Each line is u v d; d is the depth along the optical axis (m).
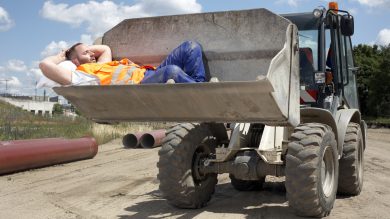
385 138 21.67
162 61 6.00
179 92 4.82
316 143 5.26
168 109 5.13
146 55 6.04
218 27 5.80
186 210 6.12
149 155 13.55
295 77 5.08
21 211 6.20
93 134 18.41
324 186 5.69
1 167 9.30
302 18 6.88
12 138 14.76
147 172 9.98
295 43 5.02
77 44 5.65
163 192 5.98
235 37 5.71
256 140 6.11
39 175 9.57
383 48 45.78
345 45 7.61
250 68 5.72
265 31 5.54
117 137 19.77
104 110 5.42
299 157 5.22
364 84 46.28
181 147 5.91
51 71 5.21
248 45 5.64
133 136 16.19
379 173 9.59
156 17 6.03
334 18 7.05
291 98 4.97
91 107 5.41
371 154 13.65
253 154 5.80
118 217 5.80
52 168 10.67
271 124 5.09
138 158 12.79
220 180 8.70
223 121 5.12
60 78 5.24
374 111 43.88
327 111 5.87
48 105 56.12
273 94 4.54
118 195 7.31
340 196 7.07
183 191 5.92
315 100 6.70
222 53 5.80
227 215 5.81
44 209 6.30
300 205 5.32
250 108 4.81
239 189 7.57
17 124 18.48
